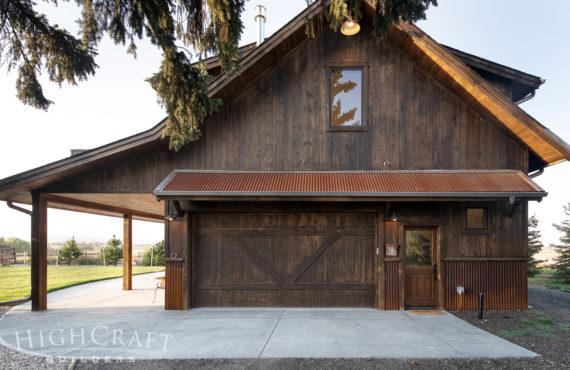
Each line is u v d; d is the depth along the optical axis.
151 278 16.66
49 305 9.87
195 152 9.33
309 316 8.19
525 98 10.62
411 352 5.84
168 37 5.97
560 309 8.94
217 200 8.62
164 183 8.30
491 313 8.43
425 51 8.47
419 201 8.85
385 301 8.76
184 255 8.98
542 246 17.25
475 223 8.98
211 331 7.04
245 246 9.21
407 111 9.26
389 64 9.36
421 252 9.08
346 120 9.37
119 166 9.26
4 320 8.07
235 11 6.07
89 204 11.56
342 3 6.01
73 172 8.77
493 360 5.52
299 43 9.41
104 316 8.37
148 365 5.39
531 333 6.84
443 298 8.74
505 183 8.23
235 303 9.13
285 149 9.30
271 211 9.11
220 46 6.27
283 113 9.36
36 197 9.20
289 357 5.66
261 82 9.40
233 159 9.31
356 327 7.28
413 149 9.20
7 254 24.41
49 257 25.56
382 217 8.91
